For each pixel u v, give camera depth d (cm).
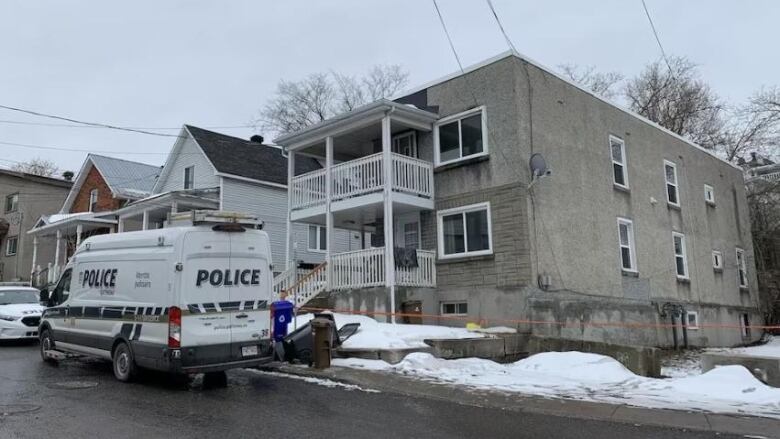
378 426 682
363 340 1215
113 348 995
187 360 883
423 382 957
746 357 1038
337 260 1664
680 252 2153
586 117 1783
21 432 633
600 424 709
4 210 3988
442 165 1675
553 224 1568
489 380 998
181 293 896
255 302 979
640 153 2022
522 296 1447
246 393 879
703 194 2381
